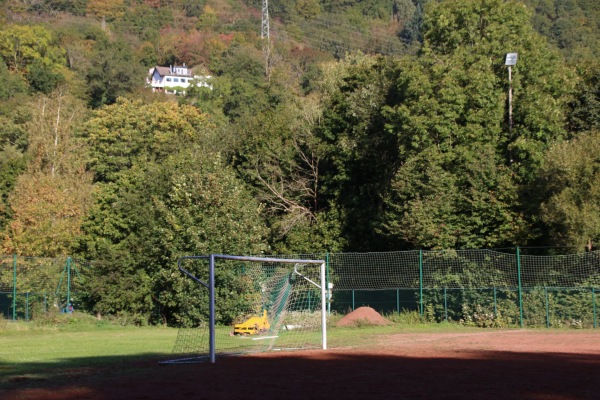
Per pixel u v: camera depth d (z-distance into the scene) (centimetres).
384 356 1812
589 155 2958
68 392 1178
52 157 5425
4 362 1725
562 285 2983
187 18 13300
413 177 3431
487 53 3591
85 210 4703
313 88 8312
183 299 3219
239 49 10244
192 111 6988
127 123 6400
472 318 3102
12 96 8025
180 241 3331
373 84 4172
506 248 3209
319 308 3247
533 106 3394
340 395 1125
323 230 4050
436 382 1282
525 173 3322
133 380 1338
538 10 10512
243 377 1374
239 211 3444
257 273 3116
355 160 4097
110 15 12825
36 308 3344
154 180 3919
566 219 2897
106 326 3256
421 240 3328
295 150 4444
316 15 14000
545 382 1278
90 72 8375
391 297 3319
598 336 2488
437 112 3475
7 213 4697
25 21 11150
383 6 14175
